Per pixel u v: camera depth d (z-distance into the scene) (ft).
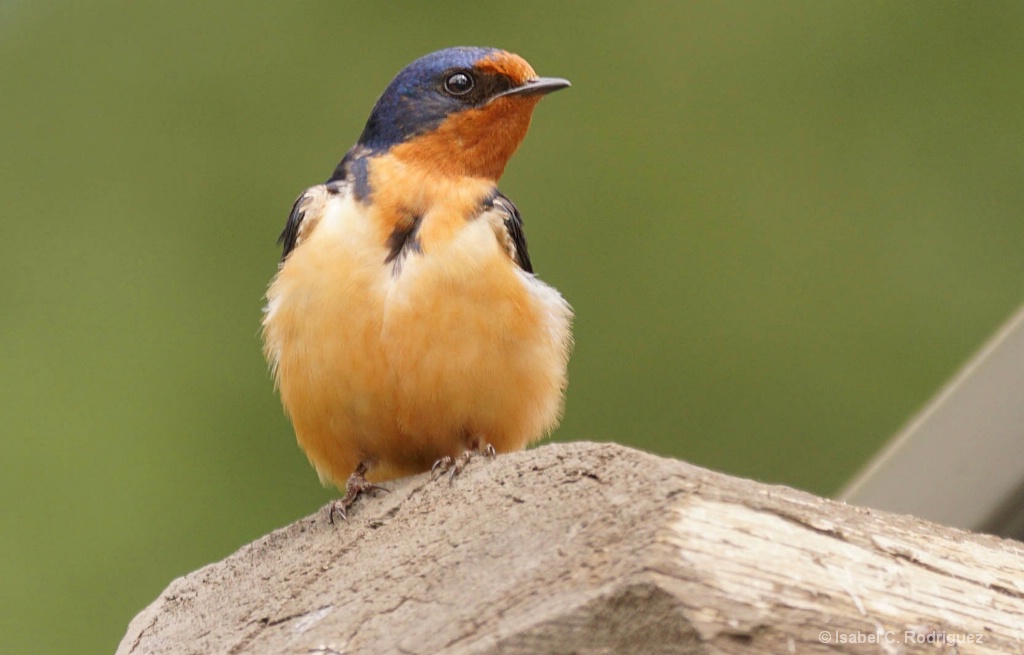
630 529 19.15
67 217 54.60
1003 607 20.07
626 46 56.08
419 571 21.95
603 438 53.52
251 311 53.36
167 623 26.58
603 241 54.54
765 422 53.16
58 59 56.13
